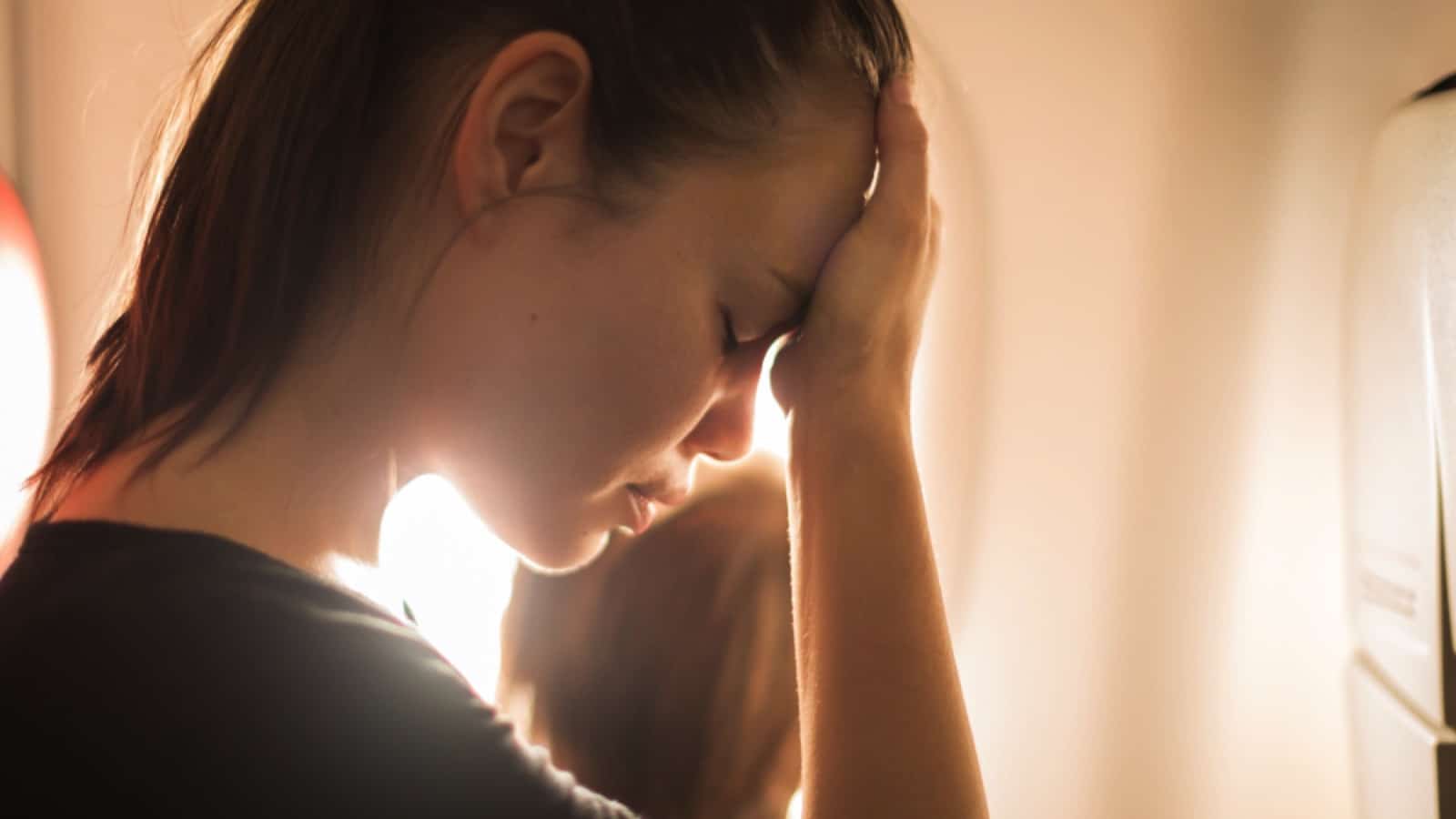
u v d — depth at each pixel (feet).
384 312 1.62
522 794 1.43
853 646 1.75
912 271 1.90
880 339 1.89
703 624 3.29
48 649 1.30
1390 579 2.88
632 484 1.81
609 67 1.61
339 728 1.32
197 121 1.71
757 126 1.71
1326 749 3.57
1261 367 3.54
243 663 1.31
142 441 1.53
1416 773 2.65
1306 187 3.43
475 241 1.60
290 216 1.59
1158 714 3.73
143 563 1.36
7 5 4.07
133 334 1.68
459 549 3.85
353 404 1.62
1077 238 3.69
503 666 3.43
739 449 1.90
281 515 1.54
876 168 1.97
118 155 4.10
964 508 3.84
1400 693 2.87
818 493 1.86
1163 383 3.65
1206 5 3.53
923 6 3.72
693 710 3.23
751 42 1.71
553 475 1.68
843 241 1.86
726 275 1.72
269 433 1.56
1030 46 3.68
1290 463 3.53
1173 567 3.69
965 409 3.82
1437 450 2.46
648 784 3.21
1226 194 3.54
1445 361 2.39
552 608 3.40
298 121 1.61
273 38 1.67
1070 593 3.80
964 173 3.74
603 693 3.28
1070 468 3.77
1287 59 3.44
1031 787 3.86
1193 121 3.56
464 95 1.62
